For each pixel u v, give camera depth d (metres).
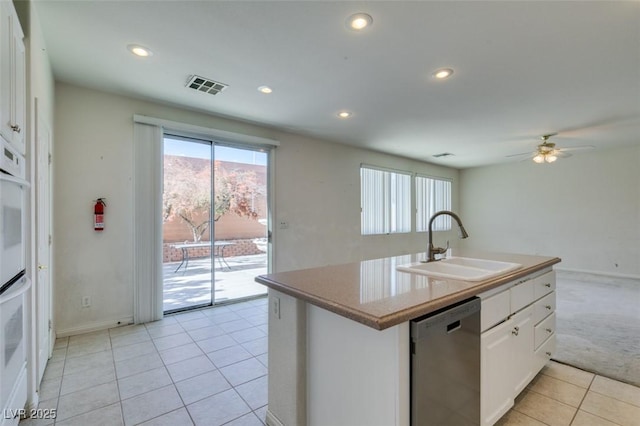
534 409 1.86
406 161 6.64
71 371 2.29
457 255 2.59
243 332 3.08
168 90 3.06
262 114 3.76
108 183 3.11
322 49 2.29
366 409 1.23
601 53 2.32
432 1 1.77
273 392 1.71
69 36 2.15
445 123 4.07
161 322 3.33
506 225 7.18
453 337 1.31
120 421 1.75
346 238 5.43
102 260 3.08
